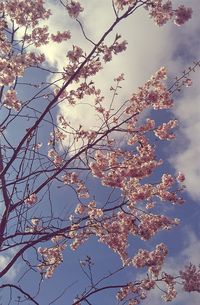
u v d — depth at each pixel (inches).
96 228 44.7
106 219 45.0
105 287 39.0
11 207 36.7
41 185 37.9
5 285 35.4
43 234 38.4
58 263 49.2
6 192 36.5
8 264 36.0
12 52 38.4
